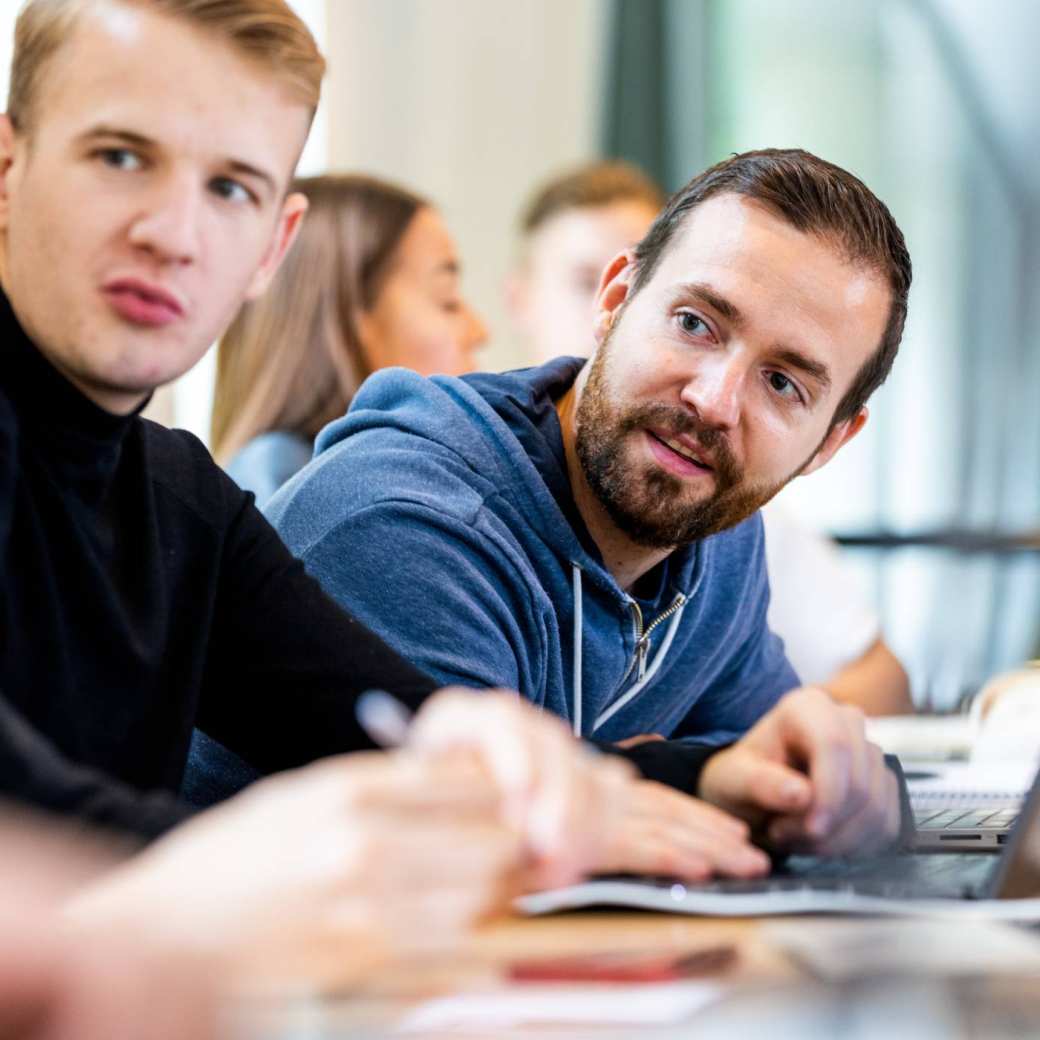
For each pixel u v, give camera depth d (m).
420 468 1.87
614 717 2.09
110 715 1.44
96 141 1.28
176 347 1.32
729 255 1.79
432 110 5.37
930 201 5.79
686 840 1.26
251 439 3.04
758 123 5.83
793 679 2.45
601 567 1.92
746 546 2.20
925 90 5.81
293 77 1.33
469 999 0.85
